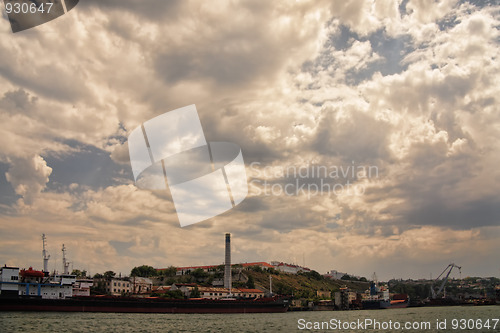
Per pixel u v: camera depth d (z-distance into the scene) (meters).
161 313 191.75
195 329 130.62
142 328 127.25
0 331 109.75
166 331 123.06
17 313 153.38
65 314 159.38
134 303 187.00
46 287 169.88
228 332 125.94
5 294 159.00
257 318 181.75
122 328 124.94
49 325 123.19
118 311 182.12
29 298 161.88
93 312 173.75
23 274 165.25
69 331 113.81
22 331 110.50
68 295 174.38
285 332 129.62
